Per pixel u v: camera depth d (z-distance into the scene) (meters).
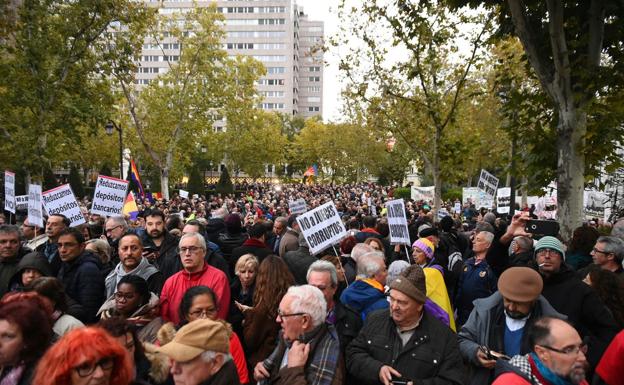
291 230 8.26
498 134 22.66
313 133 81.69
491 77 18.84
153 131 37.62
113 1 19.72
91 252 5.56
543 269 4.27
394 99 15.04
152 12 21.72
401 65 14.07
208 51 33.22
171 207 20.94
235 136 56.91
